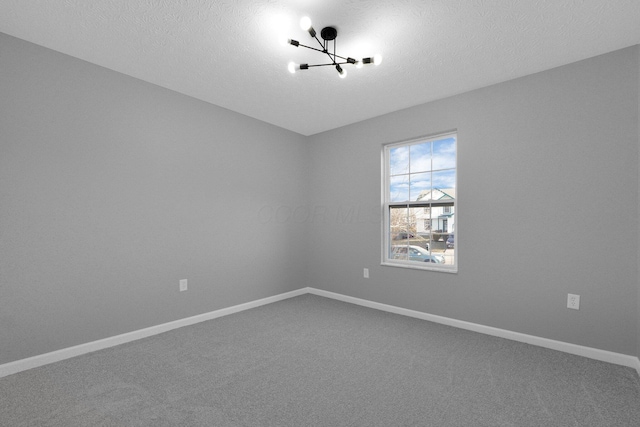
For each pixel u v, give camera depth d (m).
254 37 2.14
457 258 3.07
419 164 3.49
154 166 2.89
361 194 3.90
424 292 3.30
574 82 2.45
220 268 3.43
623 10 1.81
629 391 1.90
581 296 2.41
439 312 3.19
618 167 2.27
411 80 2.78
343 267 4.09
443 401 1.81
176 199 3.05
